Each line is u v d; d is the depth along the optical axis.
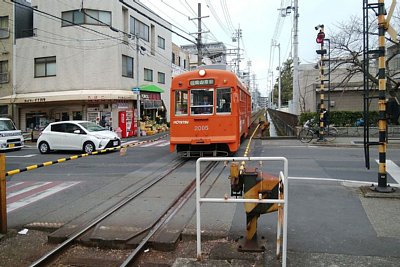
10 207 7.84
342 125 23.52
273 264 4.59
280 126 33.47
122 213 7.04
